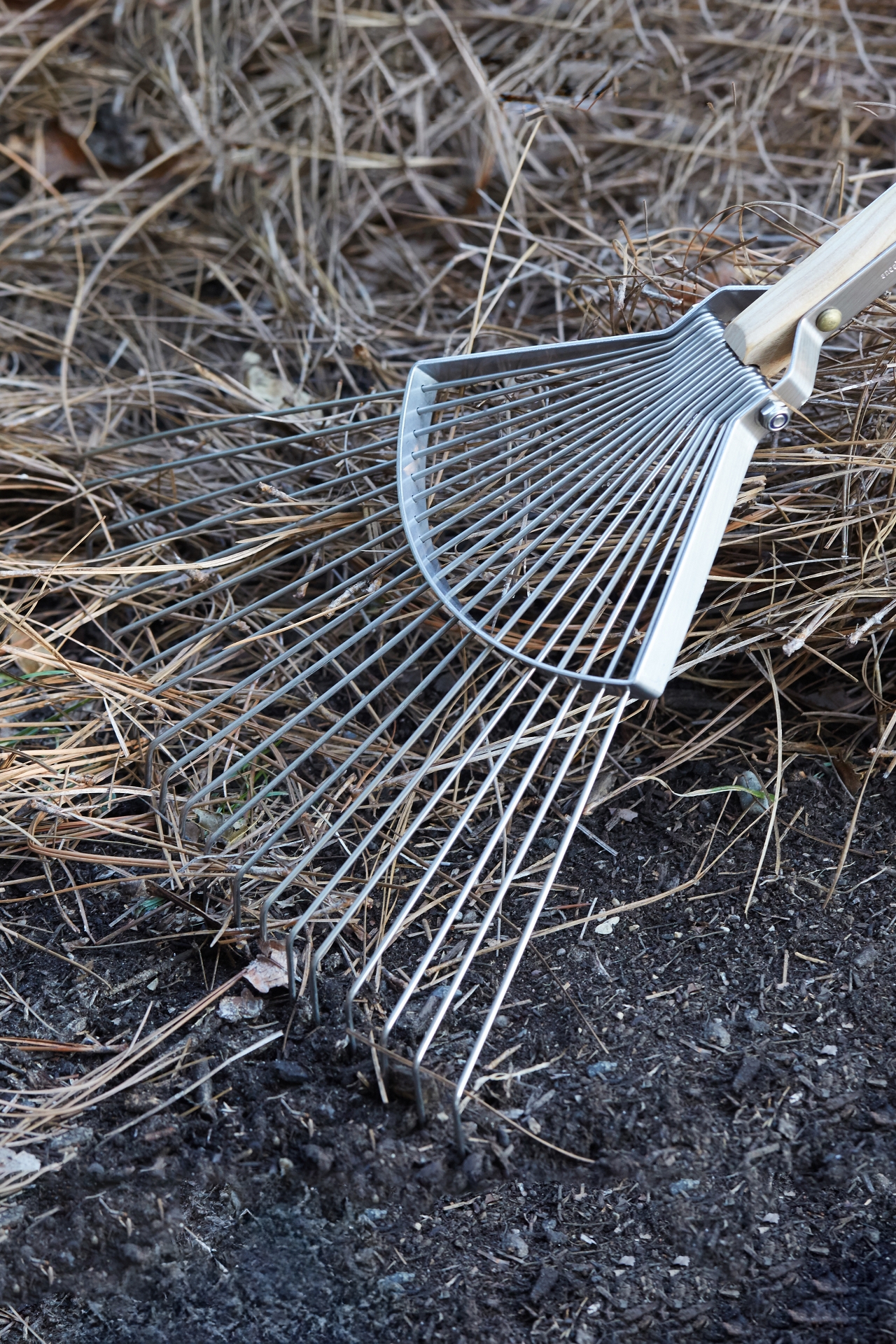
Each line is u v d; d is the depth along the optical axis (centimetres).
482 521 119
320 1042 112
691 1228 107
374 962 111
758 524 123
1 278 148
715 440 116
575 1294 106
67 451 134
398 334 143
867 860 119
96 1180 108
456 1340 105
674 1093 110
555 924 117
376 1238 108
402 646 128
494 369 123
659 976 115
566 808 121
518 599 126
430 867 112
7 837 120
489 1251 107
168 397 140
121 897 119
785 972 115
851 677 121
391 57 159
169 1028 113
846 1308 105
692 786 122
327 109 157
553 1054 112
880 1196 108
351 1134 109
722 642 123
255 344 144
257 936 116
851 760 123
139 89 158
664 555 114
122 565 131
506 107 153
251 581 131
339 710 126
